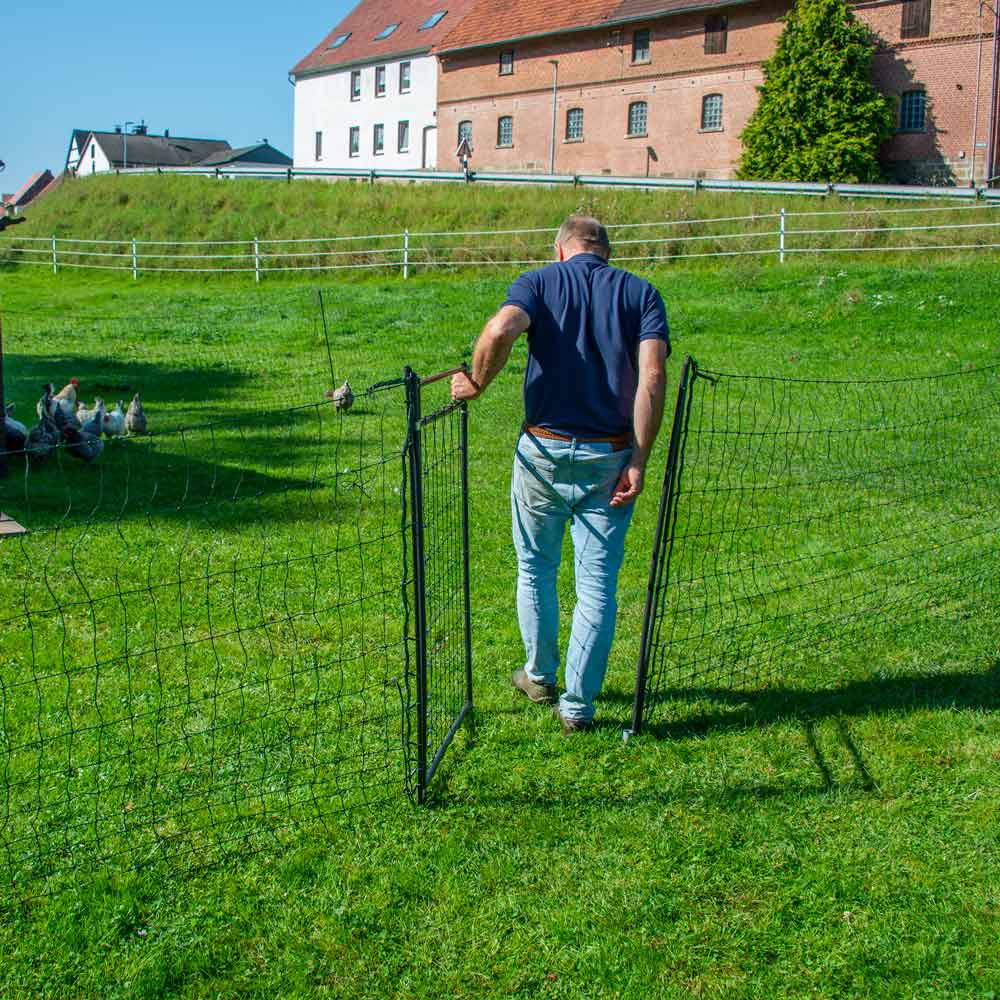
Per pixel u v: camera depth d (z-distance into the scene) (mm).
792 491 8477
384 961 2986
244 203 32438
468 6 52688
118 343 18625
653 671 4676
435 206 29219
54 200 36188
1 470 8898
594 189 29516
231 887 3295
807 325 16516
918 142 34250
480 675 4938
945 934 3078
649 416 3887
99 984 2887
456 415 6016
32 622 5500
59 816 3660
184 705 4535
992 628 5457
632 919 3146
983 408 11352
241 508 8008
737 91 38719
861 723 4395
